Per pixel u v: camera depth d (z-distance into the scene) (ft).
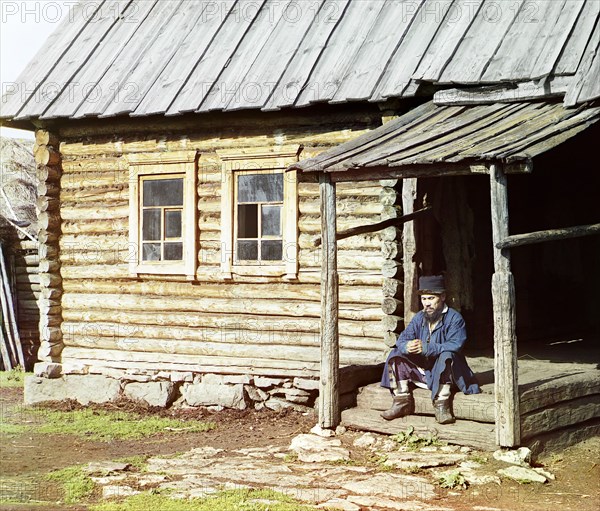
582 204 45.80
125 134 42.09
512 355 28.04
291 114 38.50
